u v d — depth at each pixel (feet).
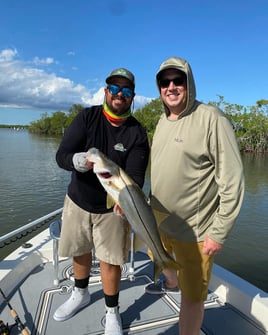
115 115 4.61
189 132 4.15
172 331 4.95
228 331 4.98
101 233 4.70
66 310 5.15
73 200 4.86
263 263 15.94
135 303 5.66
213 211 4.32
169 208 4.49
